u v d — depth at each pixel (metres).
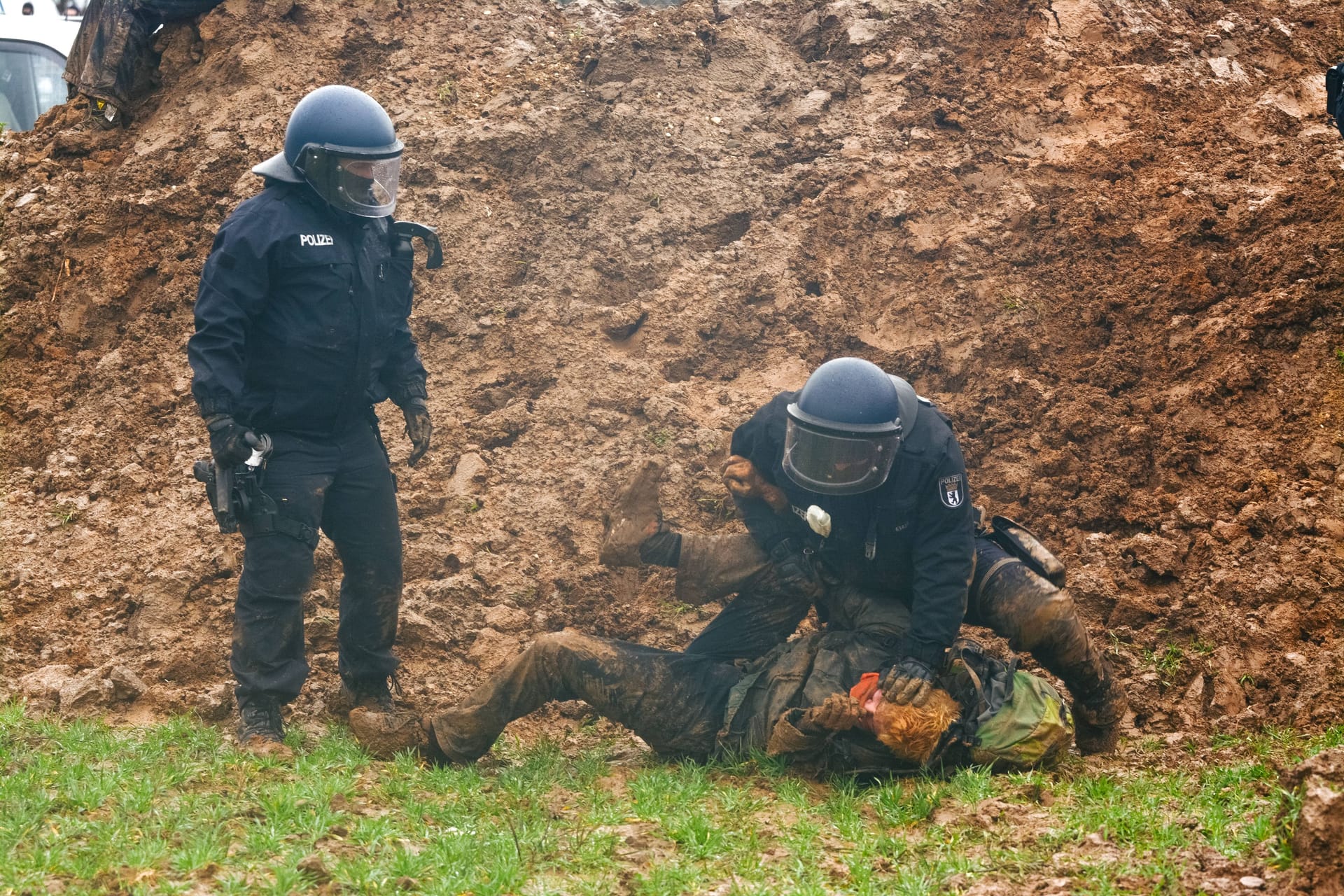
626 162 12.21
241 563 9.47
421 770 7.12
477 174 12.27
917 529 6.83
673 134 12.39
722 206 11.91
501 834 6.02
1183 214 11.03
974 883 5.49
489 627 9.02
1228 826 5.84
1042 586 7.10
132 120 13.92
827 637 7.23
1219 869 5.37
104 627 9.15
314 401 7.41
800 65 13.30
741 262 11.43
